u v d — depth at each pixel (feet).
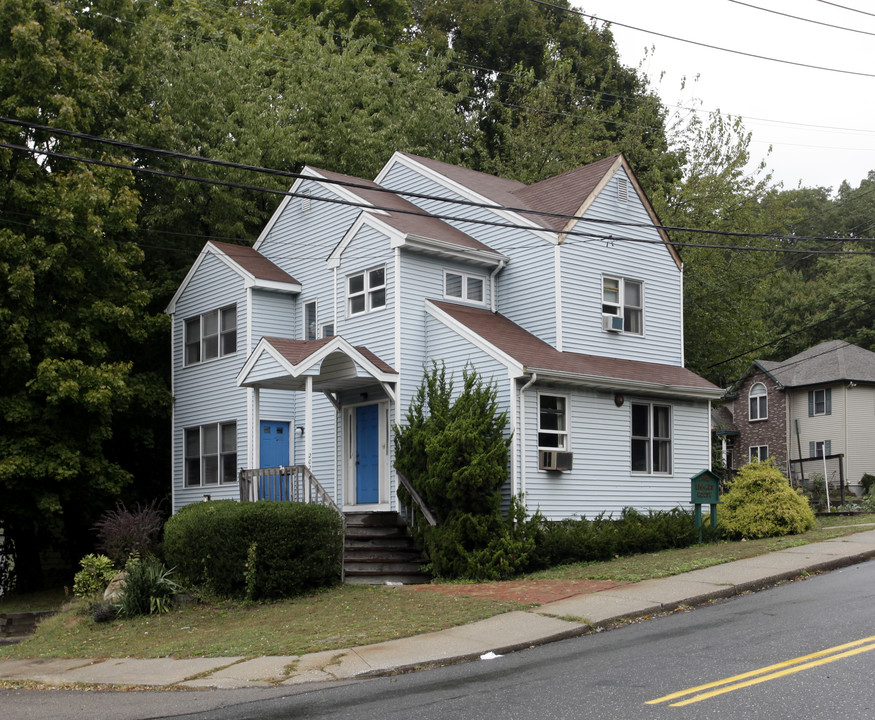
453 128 118.93
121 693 33.50
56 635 50.39
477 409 60.18
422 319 68.18
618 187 75.82
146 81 88.58
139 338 78.69
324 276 76.28
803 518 65.21
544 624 39.27
